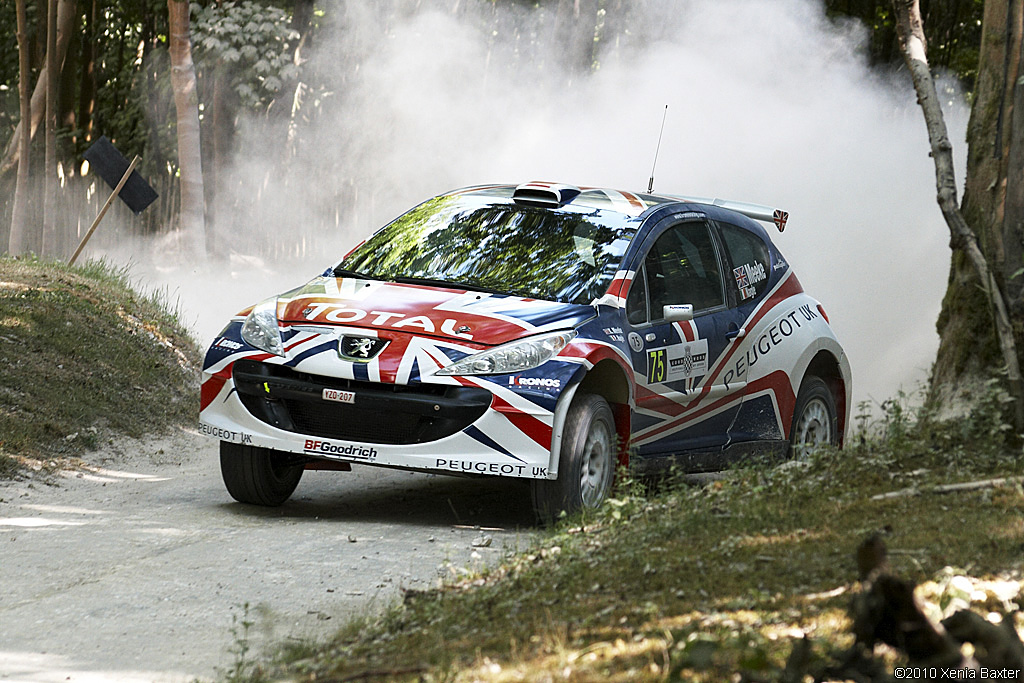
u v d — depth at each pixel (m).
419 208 21.69
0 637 12.84
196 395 31.20
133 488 21.41
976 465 16.66
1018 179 17.97
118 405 27.59
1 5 73.38
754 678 8.12
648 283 19.88
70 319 31.36
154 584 14.98
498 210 21.02
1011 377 17.36
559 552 14.37
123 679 11.62
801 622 10.18
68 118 67.56
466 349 17.55
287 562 16.08
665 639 9.97
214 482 22.11
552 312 18.33
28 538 17.19
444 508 20.08
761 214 23.58
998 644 7.74
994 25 18.28
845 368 24.27
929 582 11.12
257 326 18.69
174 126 65.88
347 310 18.50
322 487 21.66
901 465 16.92
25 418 24.27
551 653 10.12
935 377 19.03
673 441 19.97
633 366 18.70
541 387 17.33
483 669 9.84
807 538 13.36
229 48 59.56
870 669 7.60
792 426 22.61
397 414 17.50
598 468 18.28
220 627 13.33
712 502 15.75
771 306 22.55
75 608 13.95
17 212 59.56
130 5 70.94
